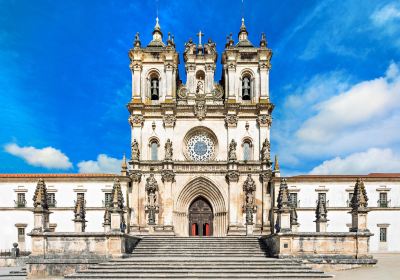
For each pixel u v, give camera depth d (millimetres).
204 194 66938
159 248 49875
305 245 43000
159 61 70500
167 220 64312
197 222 67438
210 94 69562
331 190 67938
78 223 52531
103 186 68125
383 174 71750
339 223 66938
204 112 68375
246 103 69188
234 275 35750
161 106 68062
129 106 68062
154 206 64500
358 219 44000
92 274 36562
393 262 46812
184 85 70875
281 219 43906
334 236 43125
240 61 70250
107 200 67688
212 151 68375
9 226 67688
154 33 73750
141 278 35469
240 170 66062
